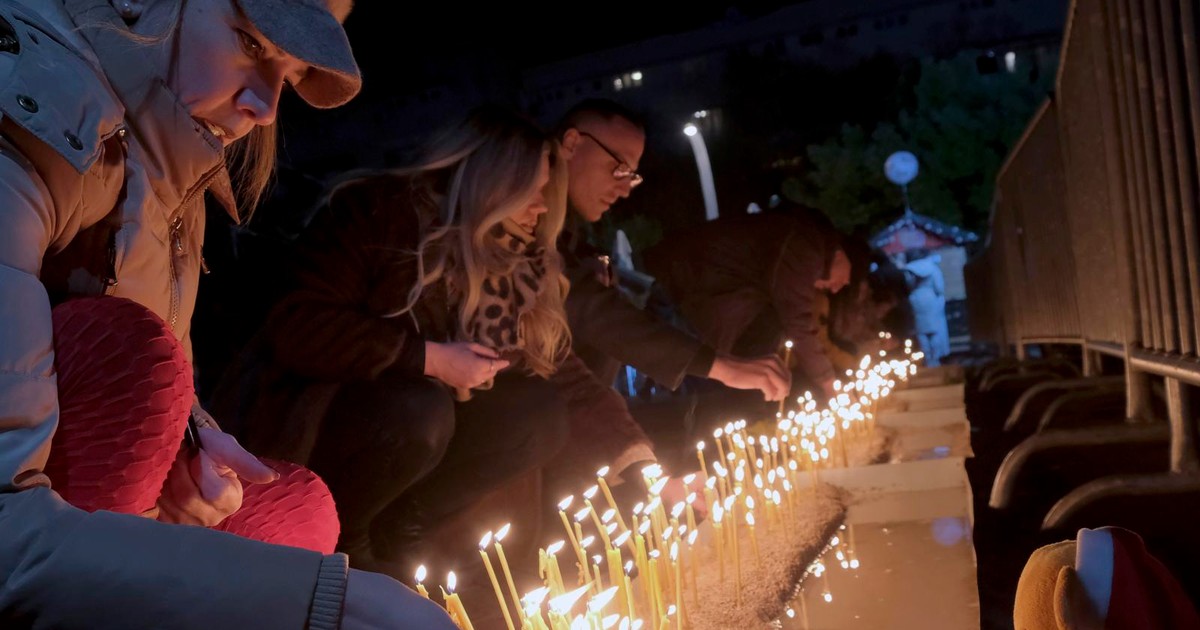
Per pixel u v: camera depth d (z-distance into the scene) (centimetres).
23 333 133
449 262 333
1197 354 293
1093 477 348
